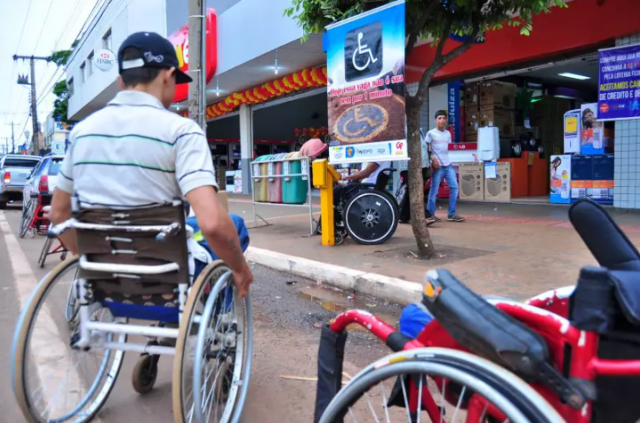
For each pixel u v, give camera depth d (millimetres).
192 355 2428
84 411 2781
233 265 2395
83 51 27141
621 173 9008
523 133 13438
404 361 1650
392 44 5500
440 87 12219
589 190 10000
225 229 2146
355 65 5969
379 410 2756
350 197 7004
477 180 12039
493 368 1493
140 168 2164
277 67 14469
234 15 14078
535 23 9602
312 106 23656
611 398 1608
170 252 2250
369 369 1749
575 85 15156
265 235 8039
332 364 2193
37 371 2982
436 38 5922
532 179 12438
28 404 2432
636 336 1572
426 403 2018
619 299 1447
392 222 6777
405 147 5656
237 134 27844
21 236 9469
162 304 2410
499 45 10211
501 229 7598
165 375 3404
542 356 1470
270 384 3219
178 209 2221
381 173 7102
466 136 13070
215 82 16500
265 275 6062
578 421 1560
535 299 2055
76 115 31172
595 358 1540
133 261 2301
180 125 2182
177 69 2375
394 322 4238
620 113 8812
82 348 2488
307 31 6215
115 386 3223
